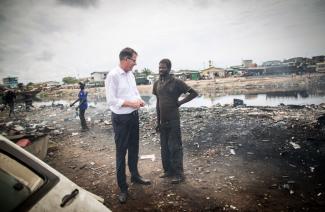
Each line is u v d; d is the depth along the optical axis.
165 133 3.84
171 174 4.02
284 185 3.40
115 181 4.05
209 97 27.48
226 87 46.25
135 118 3.47
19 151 1.50
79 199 1.44
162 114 3.74
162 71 3.64
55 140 7.26
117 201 3.37
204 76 76.56
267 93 26.45
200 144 5.73
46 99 51.62
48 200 1.31
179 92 3.64
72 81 114.94
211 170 4.18
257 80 51.69
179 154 3.76
